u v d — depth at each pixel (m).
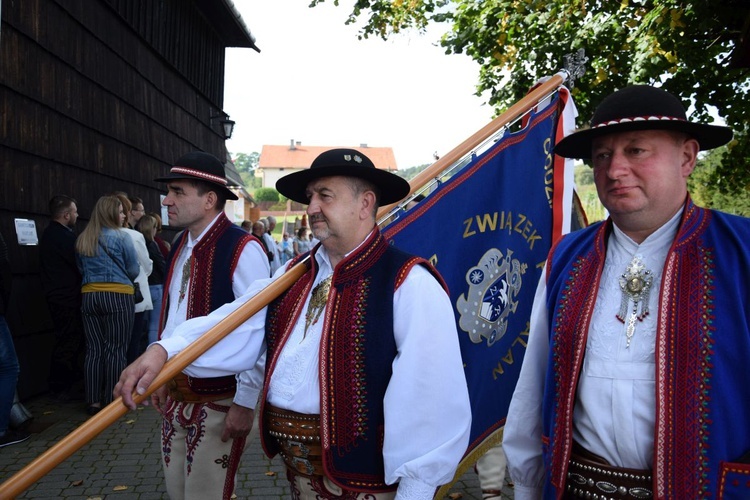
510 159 2.39
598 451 1.39
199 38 10.77
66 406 5.29
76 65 6.11
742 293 1.26
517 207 2.40
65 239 5.27
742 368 1.23
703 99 5.51
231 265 2.44
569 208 2.54
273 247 12.27
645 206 1.35
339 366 1.56
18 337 5.25
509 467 1.68
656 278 1.38
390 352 1.56
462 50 6.45
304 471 1.66
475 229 2.27
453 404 1.54
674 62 4.97
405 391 1.51
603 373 1.38
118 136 7.22
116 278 5.05
